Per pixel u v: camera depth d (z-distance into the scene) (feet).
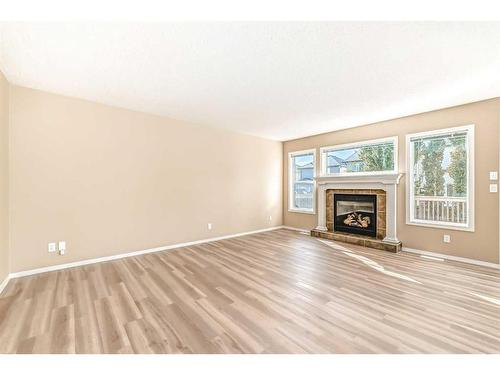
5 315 6.88
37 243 10.16
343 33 6.44
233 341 5.70
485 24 6.03
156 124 13.82
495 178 10.87
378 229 14.84
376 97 11.00
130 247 12.79
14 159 9.65
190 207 15.35
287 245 15.03
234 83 9.62
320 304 7.48
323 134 18.21
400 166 13.98
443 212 12.59
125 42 6.84
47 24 5.99
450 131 12.12
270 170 20.51
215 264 11.35
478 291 8.36
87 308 7.26
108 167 12.09
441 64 8.03
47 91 10.38
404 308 7.23
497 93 10.52
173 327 6.28
